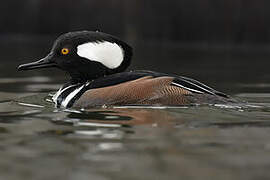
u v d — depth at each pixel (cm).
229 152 541
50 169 483
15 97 1109
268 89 1280
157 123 726
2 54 2673
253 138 614
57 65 1055
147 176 454
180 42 3797
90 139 617
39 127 711
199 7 3675
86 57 1022
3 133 666
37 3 4378
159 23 3869
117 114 816
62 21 4303
